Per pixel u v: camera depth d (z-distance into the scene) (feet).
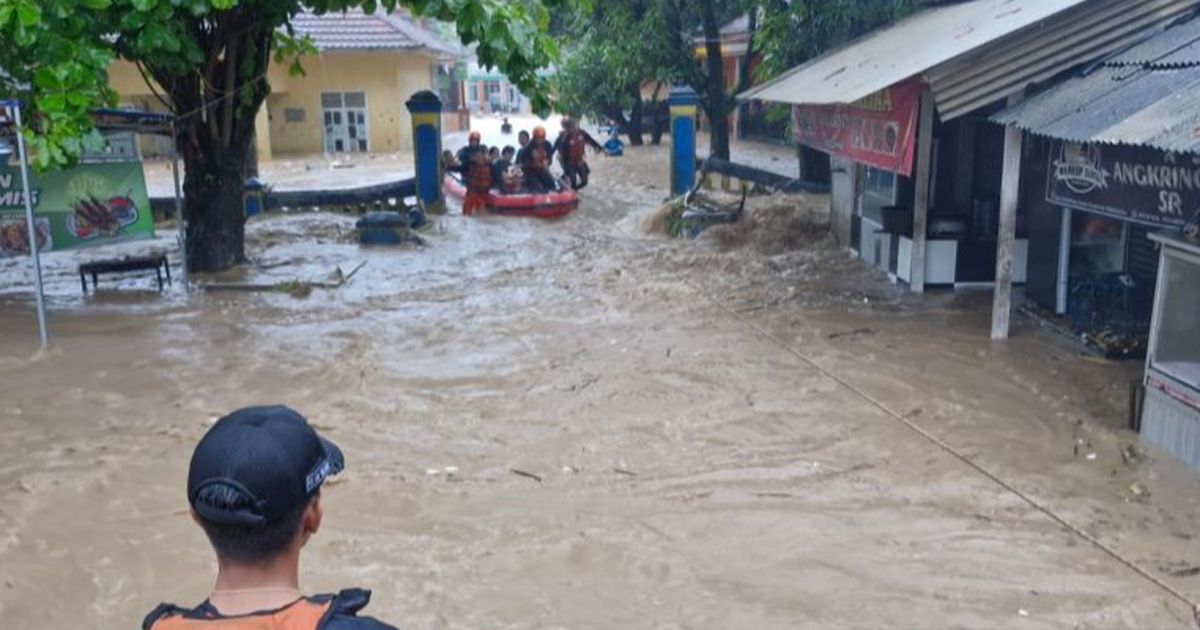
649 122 129.70
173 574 18.65
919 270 41.11
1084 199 29.48
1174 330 23.73
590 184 82.28
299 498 6.48
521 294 42.96
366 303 41.55
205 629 6.11
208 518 6.33
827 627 16.57
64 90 31.14
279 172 94.27
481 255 52.85
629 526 20.39
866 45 49.19
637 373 30.66
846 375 30.01
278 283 44.68
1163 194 25.68
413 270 48.80
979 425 25.70
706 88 77.66
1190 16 33.24
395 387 29.81
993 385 28.76
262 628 6.08
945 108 33.12
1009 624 16.56
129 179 42.01
